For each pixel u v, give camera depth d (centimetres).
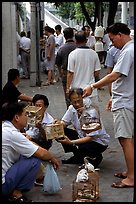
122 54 555
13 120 514
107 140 654
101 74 1725
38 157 515
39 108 630
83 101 654
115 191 564
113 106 573
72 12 4262
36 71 1574
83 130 636
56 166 550
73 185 529
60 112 1113
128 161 574
